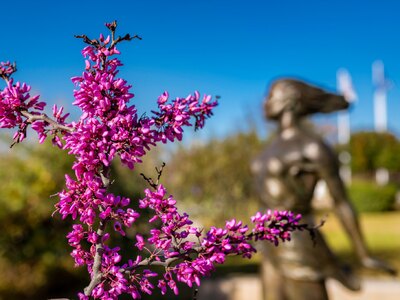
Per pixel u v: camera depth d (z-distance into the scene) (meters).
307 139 4.21
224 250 1.27
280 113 4.39
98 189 1.19
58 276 6.27
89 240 1.26
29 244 5.98
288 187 4.14
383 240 11.93
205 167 12.30
